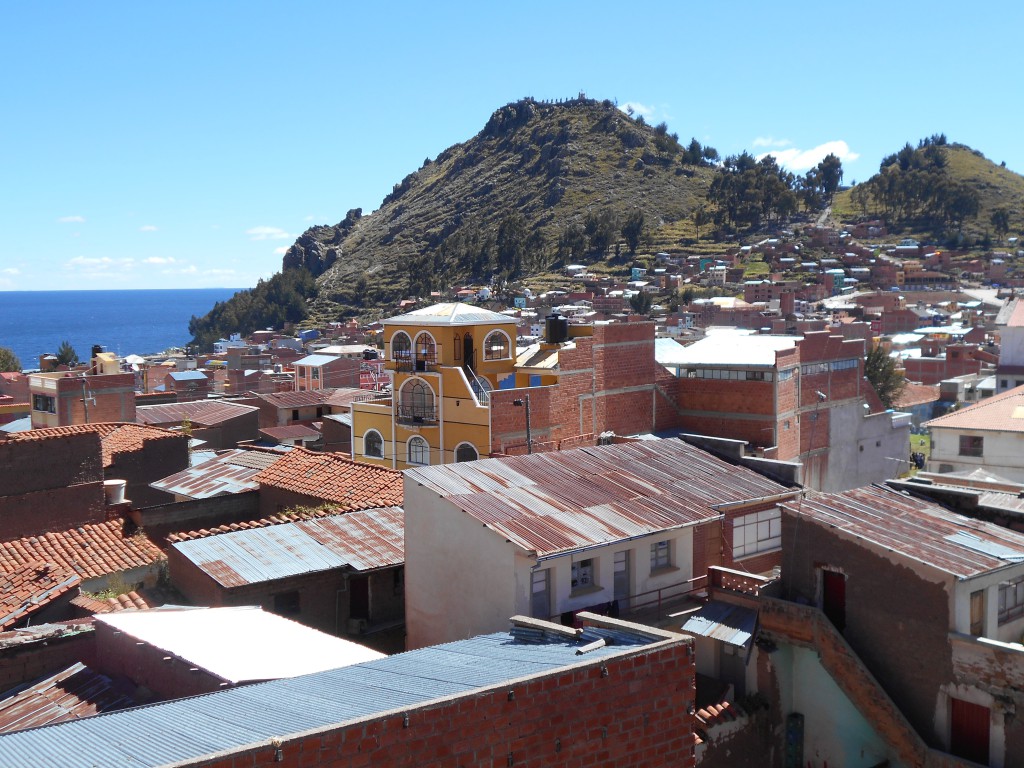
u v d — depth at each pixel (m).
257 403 79.75
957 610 22.64
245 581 25.39
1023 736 21.39
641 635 16.05
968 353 125.19
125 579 28.34
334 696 14.04
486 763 13.01
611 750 14.40
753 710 25.23
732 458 34.06
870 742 24.27
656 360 52.47
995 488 34.41
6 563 28.12
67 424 71.44
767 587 26.05
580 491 28.36
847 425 57.59
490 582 24.41
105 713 15.70
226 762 10.86
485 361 50.72
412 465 49.19
